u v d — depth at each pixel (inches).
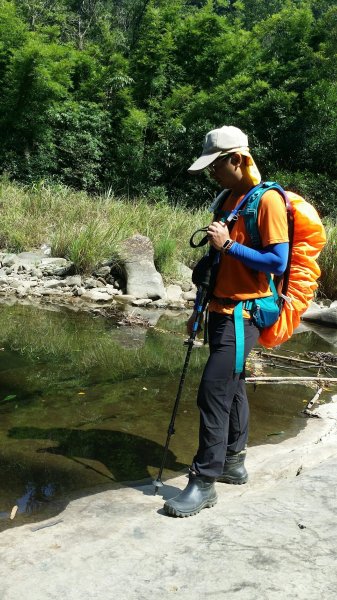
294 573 94.6
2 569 96.0
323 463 137.6
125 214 438.3
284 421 175.5
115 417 171.2
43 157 765.3
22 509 119.3
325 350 263.4
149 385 199.5
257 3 1233.4
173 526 110.7
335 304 356.8
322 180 789.2
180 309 324.5
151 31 857.5
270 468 139.2
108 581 92.8
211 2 887.7
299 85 848.9
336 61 840.9
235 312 115.9
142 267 348.8
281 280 118.7
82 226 409.7
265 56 889.5
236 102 828.0
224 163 115.8
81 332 259.4
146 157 812.0
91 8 1205.7
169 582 92.5
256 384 208.2
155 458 147.5
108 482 133.3
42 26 947.3
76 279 348.5
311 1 964.6
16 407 174.1
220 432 117.5
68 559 98.7
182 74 879.1
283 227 111.8
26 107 751.7
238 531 107.0
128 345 244.5
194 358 233.5
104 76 829.2
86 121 788.6
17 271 362.9
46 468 138.6
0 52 756.0
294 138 814.5
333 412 183.8
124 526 110.8
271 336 121.1
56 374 203.9
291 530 107.3
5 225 419.8
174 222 442.9
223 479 132.0
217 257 118.3
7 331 252.4
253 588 90.9
